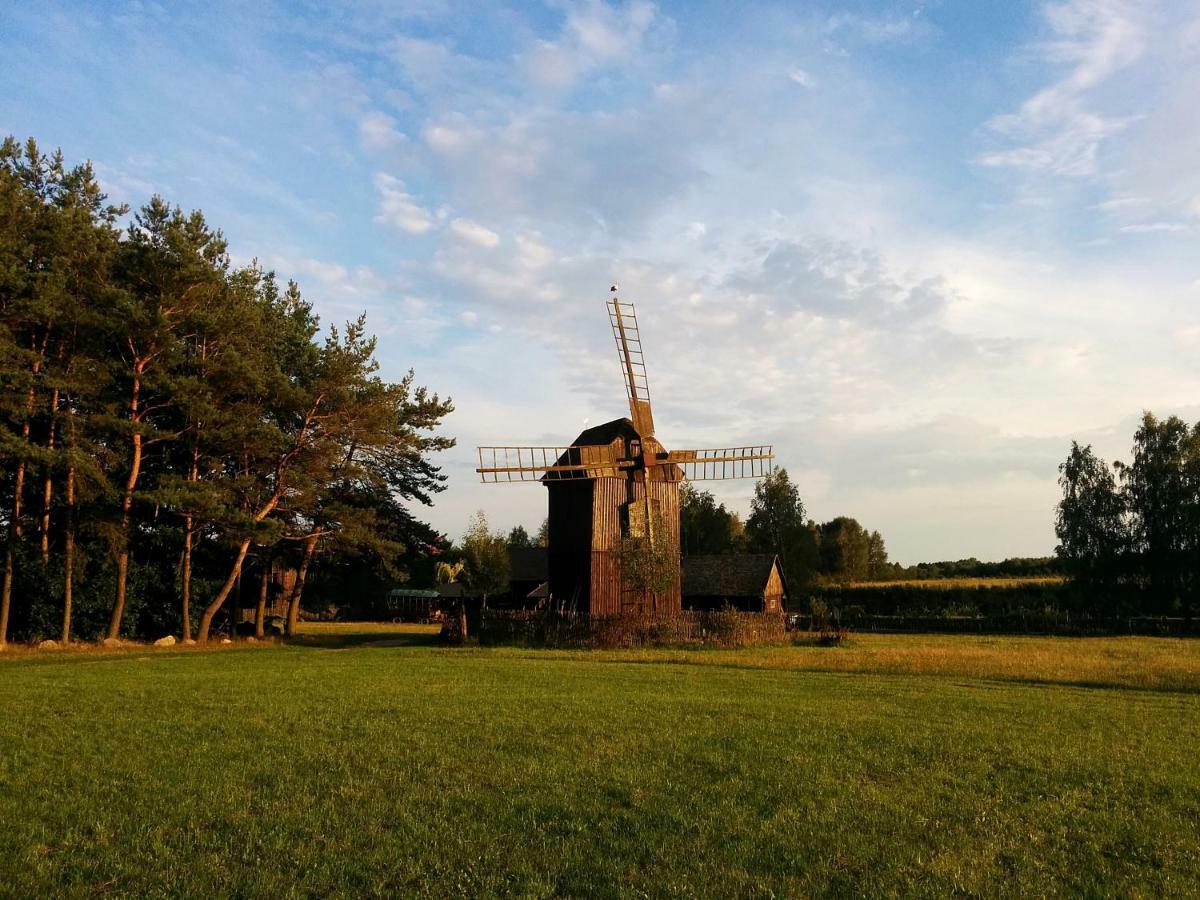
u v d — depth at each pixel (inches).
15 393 1440.7
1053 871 379.9
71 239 1504.7
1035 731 711.7
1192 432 2965.1
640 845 406.3
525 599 2369.6
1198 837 429.1
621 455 1936.5
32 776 529.3
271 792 495.5
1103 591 2984.7
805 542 3961.6
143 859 386.6
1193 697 951.0
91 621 1804.9
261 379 1696.6
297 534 2015.3
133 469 1648.6
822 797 490.0
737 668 1252.5
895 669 1234.0
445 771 545.3
